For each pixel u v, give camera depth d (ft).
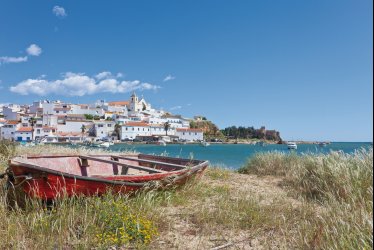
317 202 23.79
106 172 31.58
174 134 432.66
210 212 19.71
